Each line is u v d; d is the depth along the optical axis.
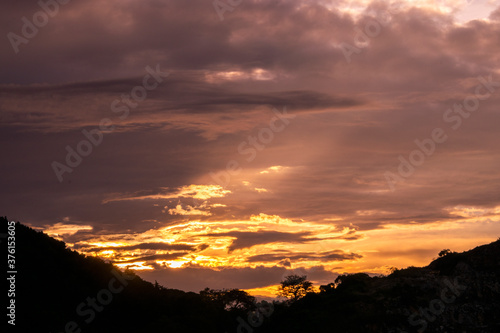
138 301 87.38
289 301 92.50
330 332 60.12
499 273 61.16
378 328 58.19
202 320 83.56
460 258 66.25
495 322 56.06
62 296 83.19
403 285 63.75
